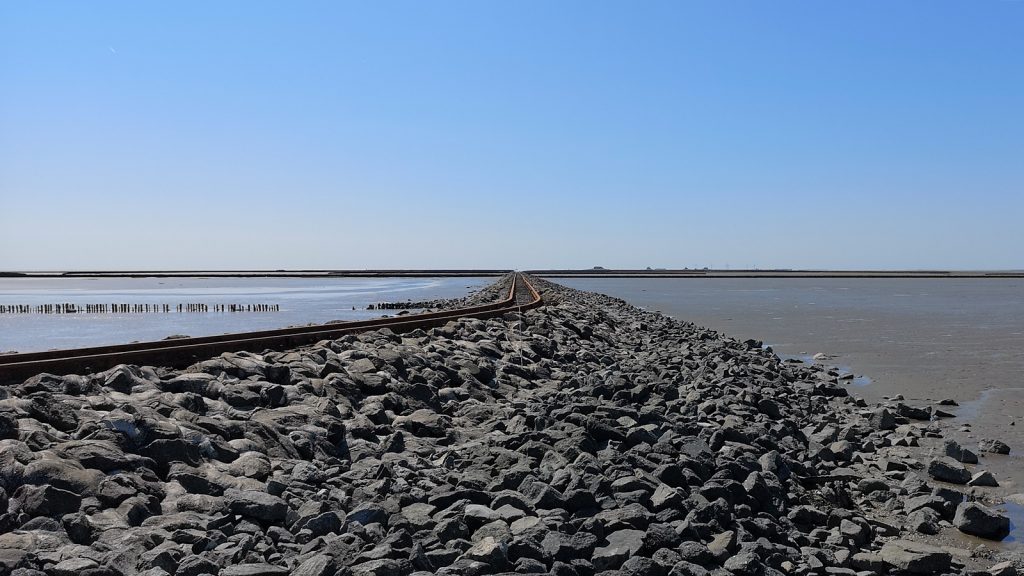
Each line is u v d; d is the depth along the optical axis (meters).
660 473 7.97
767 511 7.93
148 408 7.90
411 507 6.71
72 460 6.30
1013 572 6.66
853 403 16.25
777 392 16.28
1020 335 32.94
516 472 7.57
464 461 8.33
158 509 6.12
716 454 9.59
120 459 6.56
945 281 167.00
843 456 11.02
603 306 46.72
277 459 7.57
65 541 5.27
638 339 28.09
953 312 50.88
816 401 16.08
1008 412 15.23
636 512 6.69
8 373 8.62
